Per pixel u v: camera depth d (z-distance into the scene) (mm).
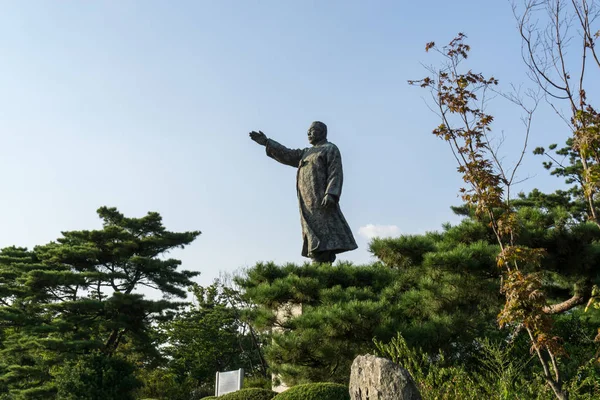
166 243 41438
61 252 39219
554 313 17219
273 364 15289
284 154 19328
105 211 41656
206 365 43781
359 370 9484
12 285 39688
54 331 35719
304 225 18562
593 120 8320
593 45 8438
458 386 11297
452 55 10055
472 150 9727
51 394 35031
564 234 15703
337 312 13852
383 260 18109
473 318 15281
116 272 38594
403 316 15641
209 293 49062
